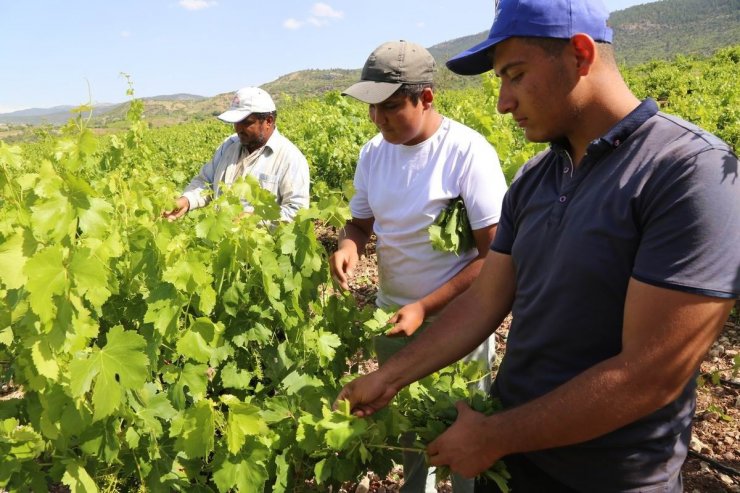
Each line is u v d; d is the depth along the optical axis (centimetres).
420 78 232
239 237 222
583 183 142
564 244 143
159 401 205
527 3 134
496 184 240
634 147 134
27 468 201
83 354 173
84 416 177
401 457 236
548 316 149
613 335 140
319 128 1132
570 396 130
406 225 253
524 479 168
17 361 192
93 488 188
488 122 636
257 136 414
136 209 245
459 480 241
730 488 317
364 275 694
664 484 145
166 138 2584
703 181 121
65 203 150
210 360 224
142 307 221
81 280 151
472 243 250
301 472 225
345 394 181
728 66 3462
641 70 5003
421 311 234
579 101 138
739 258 120
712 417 380
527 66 138
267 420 210
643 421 142
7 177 175
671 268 122
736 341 477
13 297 179
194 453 185
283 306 234
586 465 149
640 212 130
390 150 261
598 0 139
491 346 273
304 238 240
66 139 163
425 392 207
